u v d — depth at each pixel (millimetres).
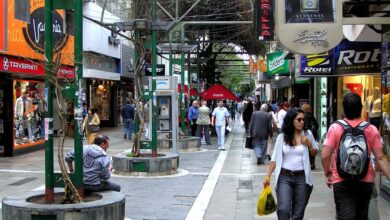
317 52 8539
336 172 5887
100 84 34219
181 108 23906
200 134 23562
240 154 19312
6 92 17422
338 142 5848
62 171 7031
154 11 14805
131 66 34688
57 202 7113
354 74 12422
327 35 8500
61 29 17625
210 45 35562
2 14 14375
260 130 16078
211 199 10414
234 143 24484
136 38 14227
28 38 16969
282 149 6836
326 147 5902
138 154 13977
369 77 15273
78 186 7230
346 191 5820
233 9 29484
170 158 13734
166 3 26203
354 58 12398
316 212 8852
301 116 6789
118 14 30406
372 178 5848
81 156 7238
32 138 19391
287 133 6828
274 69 27828
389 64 9586
